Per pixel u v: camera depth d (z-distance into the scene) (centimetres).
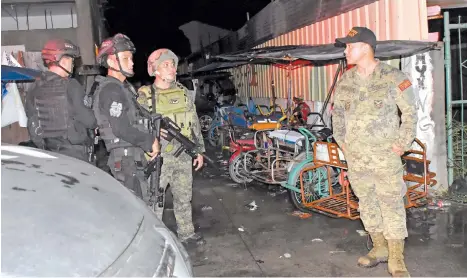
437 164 612
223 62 1068
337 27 855
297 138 609
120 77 376
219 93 1498
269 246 470
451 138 623
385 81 365
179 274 212
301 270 411
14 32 1133
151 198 384
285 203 621
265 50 743
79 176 230
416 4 609
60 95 368
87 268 168
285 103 1175
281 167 679
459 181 607
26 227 172
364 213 405
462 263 412
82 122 369
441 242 461
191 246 475
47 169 225
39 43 1145
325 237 487
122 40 368
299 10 1016
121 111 360
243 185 732
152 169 381
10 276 153
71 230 181
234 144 727
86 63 1166
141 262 190
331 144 533
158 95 435
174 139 439
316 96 958
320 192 583
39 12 1134
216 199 659
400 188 373
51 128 371
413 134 359
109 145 371
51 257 165
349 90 382
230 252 458
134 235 203
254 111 1082
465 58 830
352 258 431
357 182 392
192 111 449
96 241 182
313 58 617
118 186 246
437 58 604
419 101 609
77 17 1147
